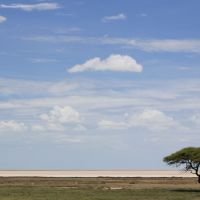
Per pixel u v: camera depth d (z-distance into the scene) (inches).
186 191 4461.1
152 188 5027.1
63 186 5477.4
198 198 3659.0
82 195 3919.8
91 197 3715.6
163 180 7672.2
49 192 4288.9
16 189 4800.7
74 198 3622.0
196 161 4520.2
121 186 5546.3
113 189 4827.8
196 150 4581.7
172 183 6412.4
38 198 3607.3
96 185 5738.2
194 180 7691.9
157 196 3833.7
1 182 6663.4
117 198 3629.4
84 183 6328.7
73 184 6018.7
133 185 5782.5
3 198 3587.6
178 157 4589.1
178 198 3646.7
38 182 6692.9
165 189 4793.3
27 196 3801.7
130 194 4047.7
